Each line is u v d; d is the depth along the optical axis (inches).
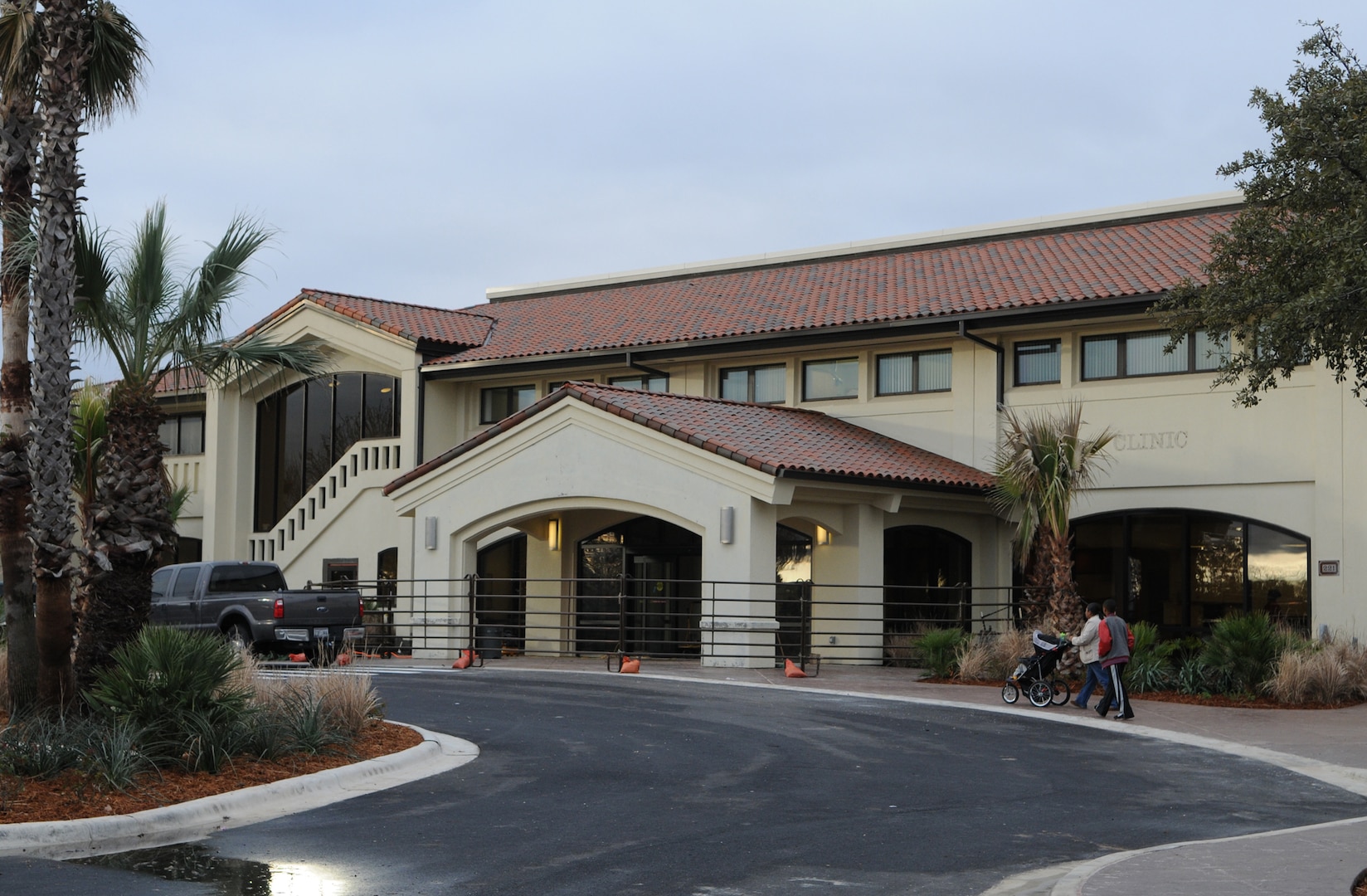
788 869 381.4
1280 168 698.2
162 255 579.8
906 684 911.0
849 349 1208.2
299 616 1034.7
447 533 1155.3
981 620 1067.3
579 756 591.5
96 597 565.3
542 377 1353.3
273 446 1483.8
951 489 1079.0
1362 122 655.8
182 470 1513.3
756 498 995.3
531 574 1262.3
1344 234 631.2
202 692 517.3
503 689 847.7
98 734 483.5
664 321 1307.8
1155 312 786.8
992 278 1184.8
